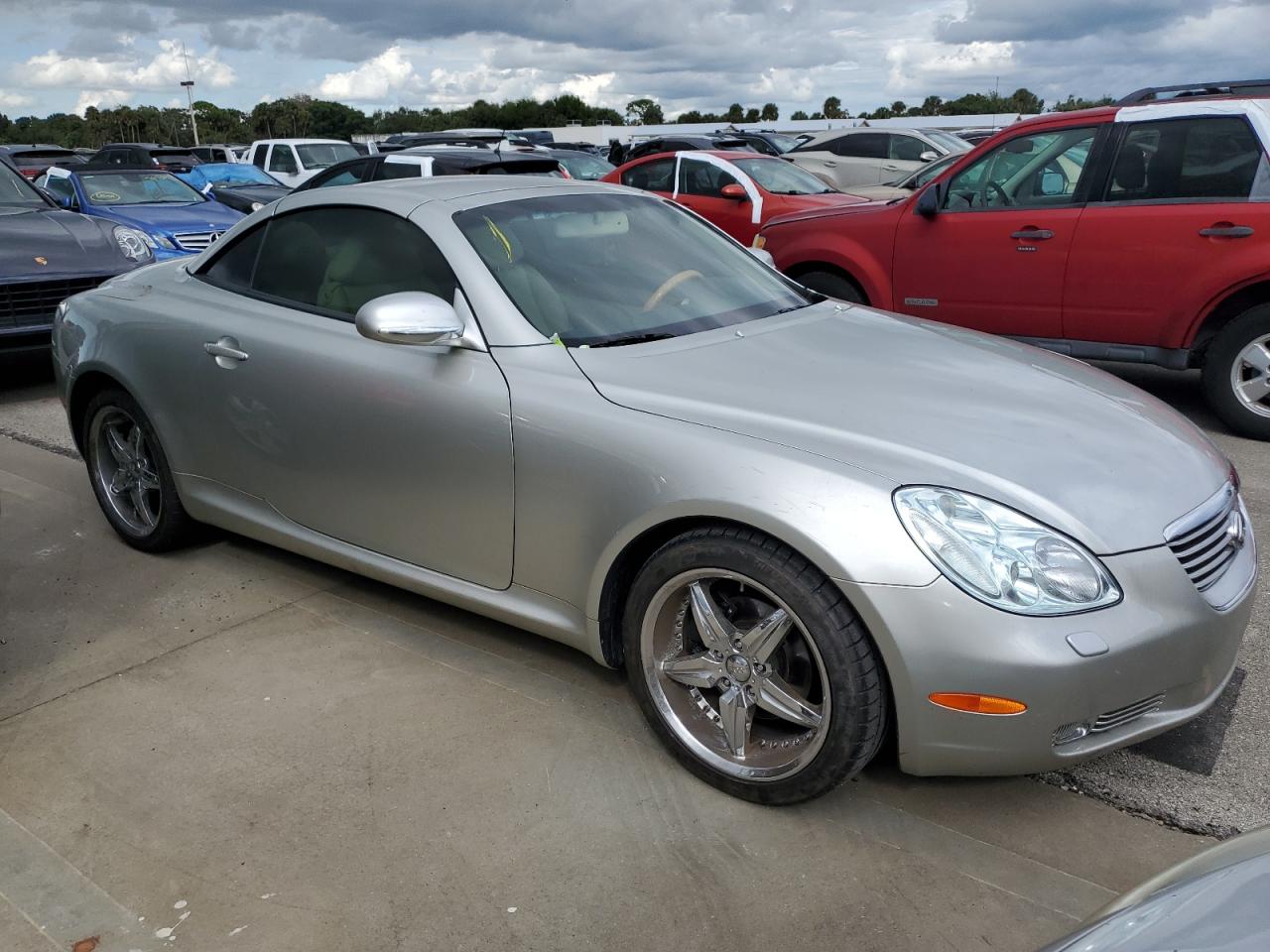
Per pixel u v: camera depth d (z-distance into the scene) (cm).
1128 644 221
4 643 346
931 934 214
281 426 341
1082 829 246
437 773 270
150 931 219
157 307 384
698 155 1062
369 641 341
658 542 267
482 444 288
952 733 224
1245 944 123
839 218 706
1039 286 615
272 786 266
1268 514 448
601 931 217
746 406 260
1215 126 553
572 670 320
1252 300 562
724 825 248
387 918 221
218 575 395
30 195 791
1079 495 234
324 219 352
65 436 595
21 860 241
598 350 290
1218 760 273
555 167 998
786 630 240
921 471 233
